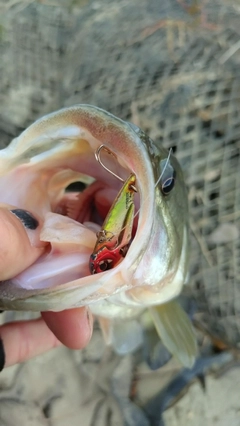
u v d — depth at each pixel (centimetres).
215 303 26
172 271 16
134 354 27
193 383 27
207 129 27
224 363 27
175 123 27
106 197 15
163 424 26
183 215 18
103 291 12
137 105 28
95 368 27
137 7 30
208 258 27
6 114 32
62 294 11
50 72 33
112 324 24
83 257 13
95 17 32
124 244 12
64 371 27
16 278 12
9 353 18
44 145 13
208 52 27
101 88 29
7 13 35
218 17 28
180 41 28
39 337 19
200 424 26
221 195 27
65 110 12
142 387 27
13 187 14
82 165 14
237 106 26
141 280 14
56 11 34
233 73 26
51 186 15
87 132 12
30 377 27
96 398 27
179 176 18
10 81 33
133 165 12
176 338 22
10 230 11
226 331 26
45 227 13
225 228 26
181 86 27
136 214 12
